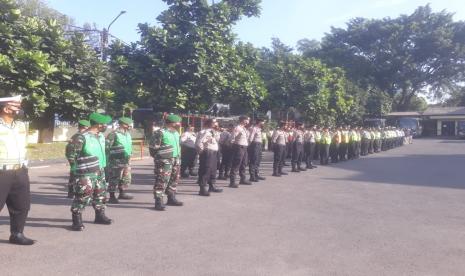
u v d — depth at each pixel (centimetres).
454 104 7406
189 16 2325
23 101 1531
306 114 3189
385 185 1315
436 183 1372
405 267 569
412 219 846
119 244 640
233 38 2389
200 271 536
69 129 2314
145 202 969
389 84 6069
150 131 2497
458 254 627
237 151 1216
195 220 798
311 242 672
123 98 2194
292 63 3278
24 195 624
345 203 1004
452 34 5784
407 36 5878
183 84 2256
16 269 530
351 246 657
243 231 726
